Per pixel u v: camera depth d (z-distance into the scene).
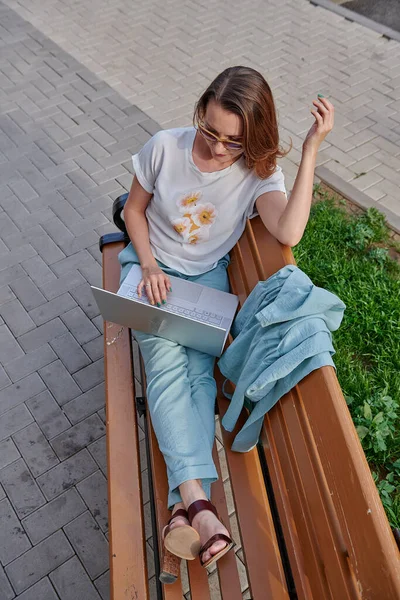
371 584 1.29
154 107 5.05
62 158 4.55
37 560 2.57
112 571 1.75
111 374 2.27
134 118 4.92
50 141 4.71
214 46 5.83
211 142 1.99
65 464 2.87
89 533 2.64
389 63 5.64
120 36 5.96
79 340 3.37
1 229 4.02
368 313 3.43
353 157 4.56
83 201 4.21
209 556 1.64
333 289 3.57
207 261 2.36
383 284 3.55
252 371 1.84
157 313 1.98
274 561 1.78
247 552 1.80
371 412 2.95
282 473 1.82
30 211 4.14
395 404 2.96
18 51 5.75
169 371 2.04
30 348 3.34
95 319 3.48
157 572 1.92
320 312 1.77
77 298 3.59
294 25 6.19
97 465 2.87
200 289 2.29
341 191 4.25
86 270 3.75
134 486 1.94
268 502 1.94
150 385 2.03
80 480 2.81
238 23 6.21
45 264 3.79
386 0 6.92
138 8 6.44
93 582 2.51
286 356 1.71
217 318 2.19
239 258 2.31
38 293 3.62
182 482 1.79
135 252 2.41
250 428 1.93
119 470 1.98
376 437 2.83
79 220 4.07
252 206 2.24
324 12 6.42
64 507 2.72
